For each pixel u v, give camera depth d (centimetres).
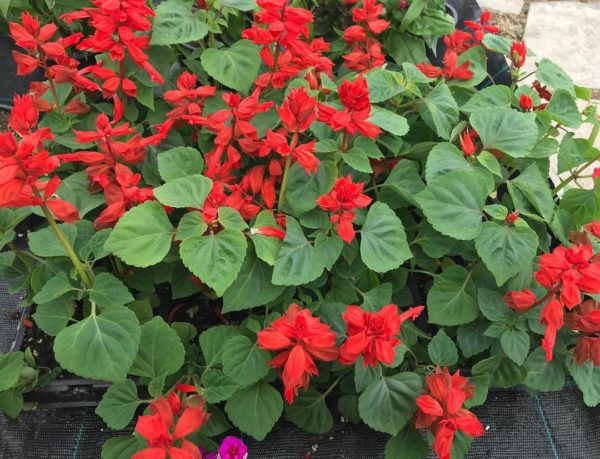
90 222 41
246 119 39
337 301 42
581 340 39
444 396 35
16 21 55
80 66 57
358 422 43
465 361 45
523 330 39
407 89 44
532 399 47
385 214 39
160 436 30
